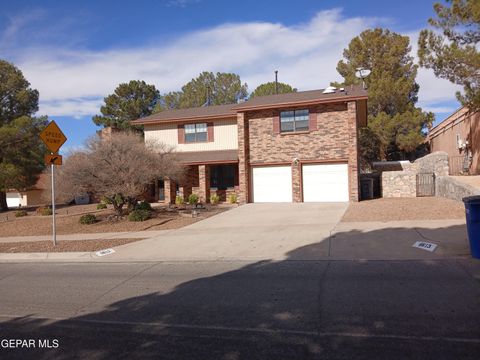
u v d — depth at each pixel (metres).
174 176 20.67
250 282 7.68
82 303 6.98
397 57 35.62
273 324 5.45
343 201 21.30
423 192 21.47
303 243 11.05
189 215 19.05
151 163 19.36
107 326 5.77
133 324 5.79
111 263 10.59
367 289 6.71
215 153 25.02
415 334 4.85
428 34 17.61
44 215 25.73
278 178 22.72
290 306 6.12
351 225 13.08
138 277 8.70
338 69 38.53
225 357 4.54
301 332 5.12
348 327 5.18
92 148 18.84
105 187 18.48
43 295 7.65
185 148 26.22
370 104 35.94
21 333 5.67
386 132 34.25
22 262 11.60
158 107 43.47
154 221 18.08
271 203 22.06
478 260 8.09
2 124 30.66
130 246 12.66
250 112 23.06
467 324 5.06
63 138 13.56
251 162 23.02
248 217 17.28
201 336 5.19
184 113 27.47
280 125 22.52
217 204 24.09
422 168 25.58
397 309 5.70
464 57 16.58
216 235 13.48
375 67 36.25
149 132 27.08
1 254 12.62
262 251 10.56
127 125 41.00
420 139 34.09
